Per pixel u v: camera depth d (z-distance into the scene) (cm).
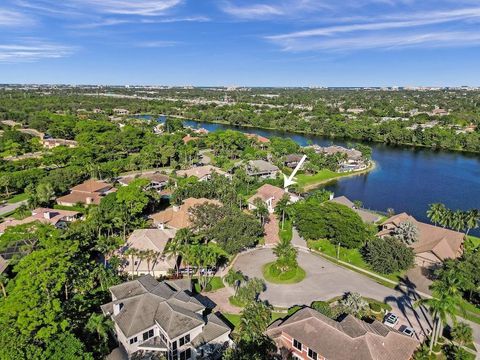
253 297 6550
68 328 5241
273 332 5744
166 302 5703
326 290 7338
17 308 4841
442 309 5194
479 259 7331
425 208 13225
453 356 5434
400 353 5172
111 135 19650
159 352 5441
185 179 13438
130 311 5616
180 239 7888
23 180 12612
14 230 8175
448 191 14988
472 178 16725
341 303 6500
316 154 18388
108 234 9075
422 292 7319
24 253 7519
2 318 4844
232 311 6569
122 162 15788
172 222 9738
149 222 10094
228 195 11338
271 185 12638
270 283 7550
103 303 6419
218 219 8938
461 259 7738
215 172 14238
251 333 5328
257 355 5009
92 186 12262
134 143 19488
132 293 6006
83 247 7888
